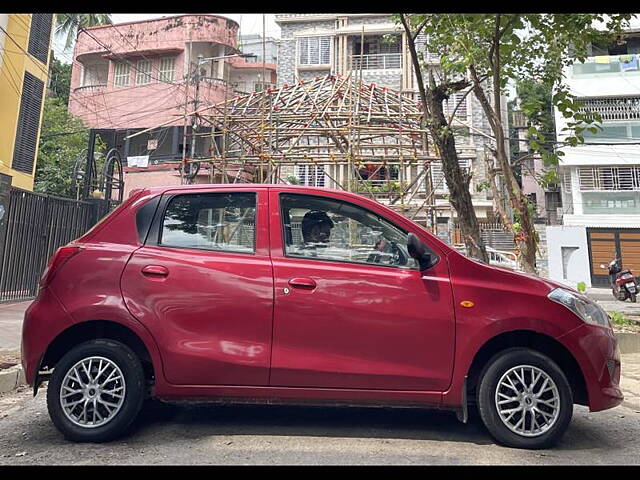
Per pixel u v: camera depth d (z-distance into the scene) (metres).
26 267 9.67
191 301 3.29
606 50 20.91
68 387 3.28
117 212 3.62
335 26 22.81
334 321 3.26
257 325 3.28
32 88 13.96
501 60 7.18
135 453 3.09
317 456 3.07
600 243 19.77
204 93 21.59
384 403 3.26
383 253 3.48
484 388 3.29
